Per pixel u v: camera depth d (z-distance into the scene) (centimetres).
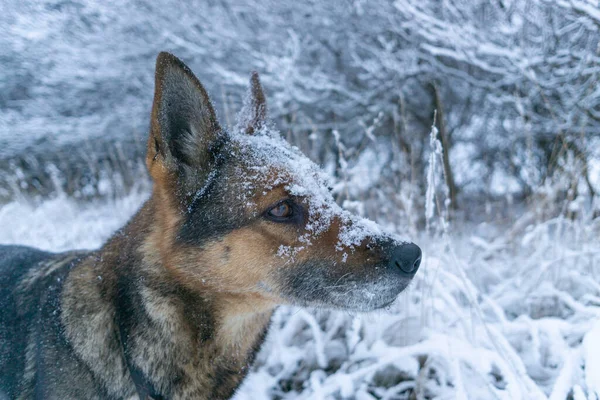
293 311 90
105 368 58
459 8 123
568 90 124
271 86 140
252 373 80
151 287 58
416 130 150
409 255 59
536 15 116
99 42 142
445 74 141
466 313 83
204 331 60
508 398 62
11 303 63
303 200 59
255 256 59
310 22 142
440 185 129
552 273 89
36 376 59
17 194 160
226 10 144
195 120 60
